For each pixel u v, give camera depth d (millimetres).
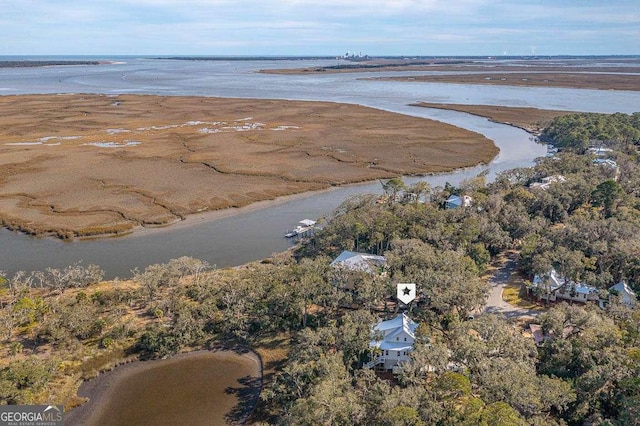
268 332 64812
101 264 86562
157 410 51906
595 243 72188
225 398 53656
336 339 55500
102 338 62219
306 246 90625
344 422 42812
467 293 61750
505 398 43344
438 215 88438
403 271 69750
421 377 49125
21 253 90312
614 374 46312
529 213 96562
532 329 62156
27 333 62781
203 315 66000
